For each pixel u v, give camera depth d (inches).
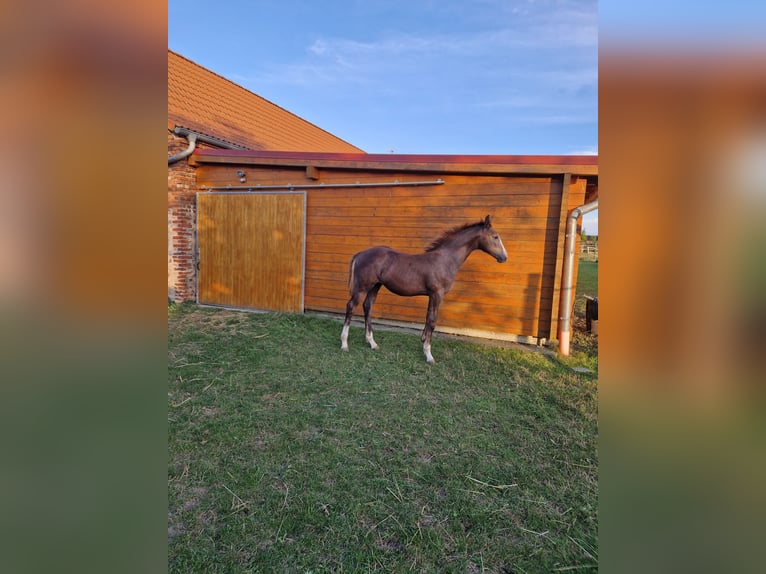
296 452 91.6
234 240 259.4
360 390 129.8
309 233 243.4
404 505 74.3
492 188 201.3
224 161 250.7
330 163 221.8
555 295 188.5
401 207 220.4
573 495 78.7
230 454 90.0
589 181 196.5
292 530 67.1
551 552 64.3
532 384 139.8
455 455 92.5
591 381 143.3
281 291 250.2
